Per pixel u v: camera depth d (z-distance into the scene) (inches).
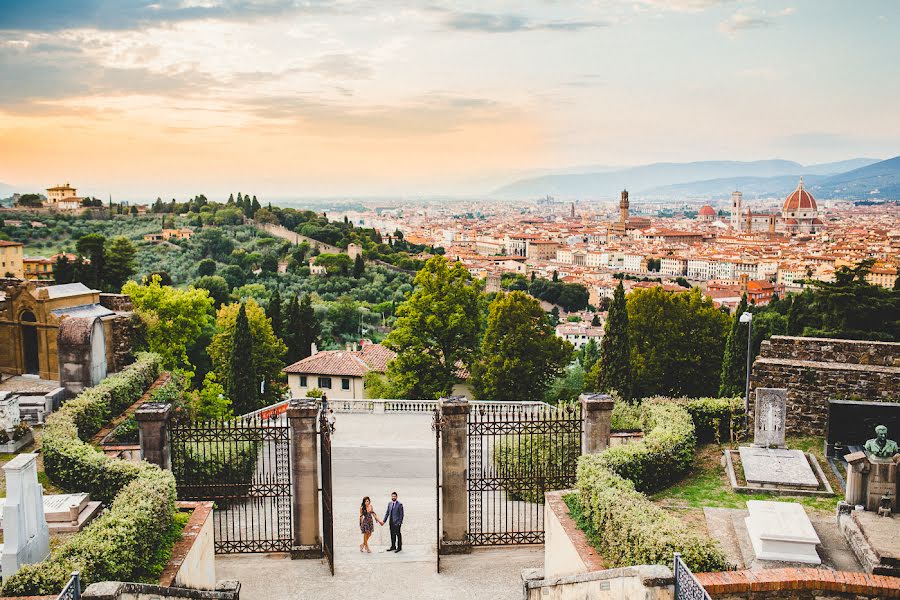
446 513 700.0
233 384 1734.7
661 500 673.0
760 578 418.0
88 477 631.8
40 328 1128.2
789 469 720.3
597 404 690.2
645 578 390.6
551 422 710.5
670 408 877.2
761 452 759.1
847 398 876.0
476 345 1754.4
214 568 621.9
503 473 850.1
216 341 2212.1
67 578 413.7
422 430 1283.2
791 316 1937.7
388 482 976.3
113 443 824.3
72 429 721.0
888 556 488.7
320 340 3164.4
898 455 576.7
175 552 527.8
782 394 774.5
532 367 1658.5
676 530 465.1
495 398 1668.3
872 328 1817.2
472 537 713.6
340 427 1307.8
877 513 574.6
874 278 6176.2
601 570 454.6
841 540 557.9
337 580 639.8
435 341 1696.6
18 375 1150.3
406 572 657.6
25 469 488.4
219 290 3742.6
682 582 381.1
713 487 711.1
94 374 957.8
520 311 1681.8
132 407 935.7
